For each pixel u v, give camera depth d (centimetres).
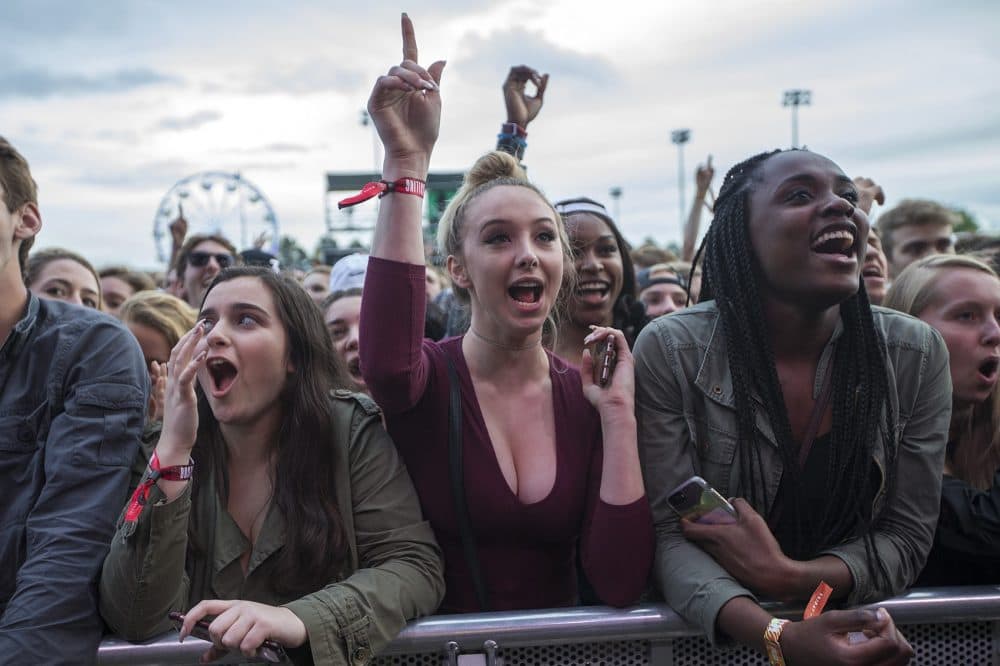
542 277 190
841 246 177
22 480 181
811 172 181
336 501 185
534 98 329
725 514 177
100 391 181
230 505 189
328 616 161
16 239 192
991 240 409
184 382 165
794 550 187
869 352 187
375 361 179
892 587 181
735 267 190
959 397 225
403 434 192
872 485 187
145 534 162
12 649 157
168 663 168
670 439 189
